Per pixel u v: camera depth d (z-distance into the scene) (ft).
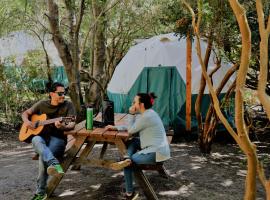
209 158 24.20
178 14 23.48
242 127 7.22
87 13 44.47
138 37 50.72
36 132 16.02
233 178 19.93
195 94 30.68
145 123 15.52
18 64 40.01
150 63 32.86
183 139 30.32
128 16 45.03
